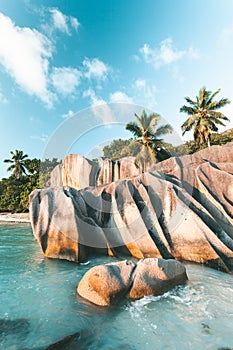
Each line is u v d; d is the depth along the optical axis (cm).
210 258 597
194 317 354
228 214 700
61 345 287
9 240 1080
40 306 385
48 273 554
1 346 282
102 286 384
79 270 573
